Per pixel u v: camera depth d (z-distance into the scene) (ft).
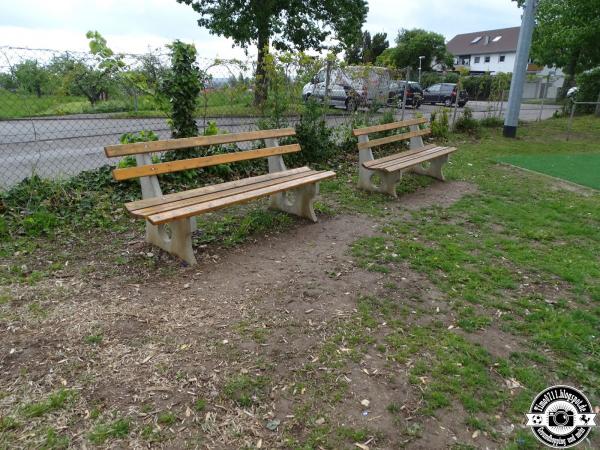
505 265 13.38
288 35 68.85
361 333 9.52
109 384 7.68
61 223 14.26
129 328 9.25
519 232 16.25
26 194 15.29
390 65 32.01
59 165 23.02
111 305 10.06
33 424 6.81
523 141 39.14
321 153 24.32
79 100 18.65
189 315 9.82
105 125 20.11
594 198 21.07
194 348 8.72
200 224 15.16
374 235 15.21
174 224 12.21
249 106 22.62
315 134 24.09
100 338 8.83
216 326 9.48
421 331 9.71
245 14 64.28
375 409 7.47
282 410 7.35
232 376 8.02
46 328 9.12
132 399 7.38
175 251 12.42
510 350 9.32
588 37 68.18
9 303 9.97
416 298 11.14
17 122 19.11
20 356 8.27
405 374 8.33
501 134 42.22
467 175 24.81
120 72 18.26
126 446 6.52
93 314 9.67
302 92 24.09
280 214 16.57
